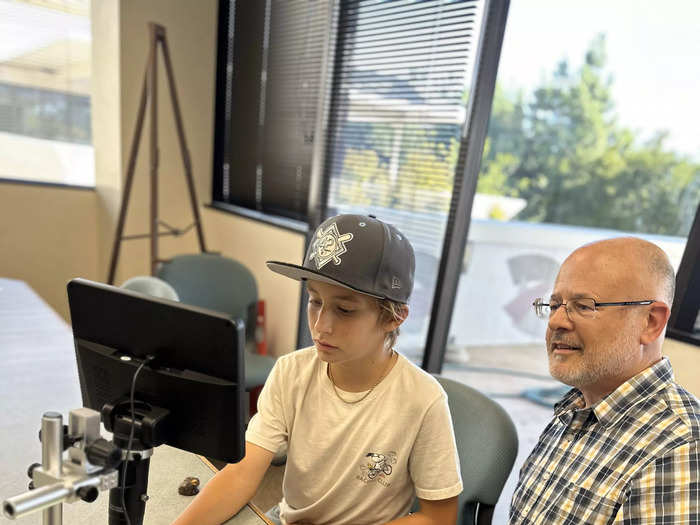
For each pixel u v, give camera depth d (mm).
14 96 2941
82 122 3172
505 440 1037
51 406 1187
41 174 3107
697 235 1289
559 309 850
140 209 3035
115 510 660
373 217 889
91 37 3031
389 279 833
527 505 896
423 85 1958
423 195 2029
